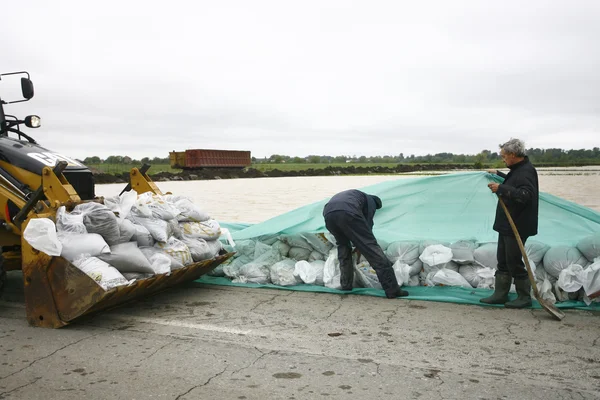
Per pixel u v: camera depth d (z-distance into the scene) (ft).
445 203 22.82
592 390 11.08
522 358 12.92
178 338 14.66
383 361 12.85
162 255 17.51
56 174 17.03
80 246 15.42
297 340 14.46
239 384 11.53
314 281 20.79
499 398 10.74
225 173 189.06
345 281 19.88
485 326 15.52
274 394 11.02
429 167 299.17
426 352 13.44
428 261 19.93
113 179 139.74
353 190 20.18
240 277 21.81
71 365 12.67
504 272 17.52
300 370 12.30
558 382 11.50
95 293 14.75
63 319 15.34
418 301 18.52
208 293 19.95
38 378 11.91
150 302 18.65
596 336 14.47
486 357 13.03
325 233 21.91
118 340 14.49
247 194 83.41
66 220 15.75
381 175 200.95
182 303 18.51
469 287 19.76
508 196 16.60
